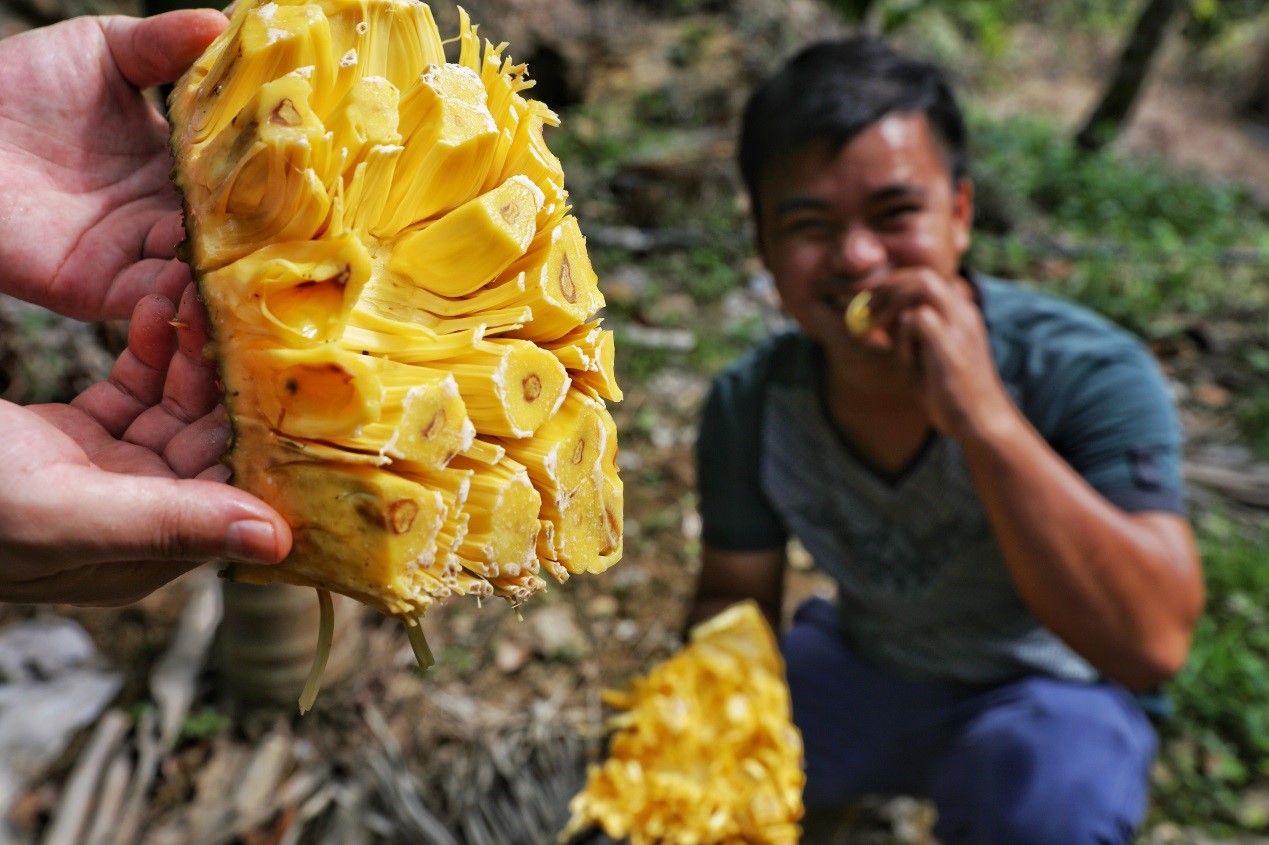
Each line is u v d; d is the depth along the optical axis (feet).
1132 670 5.33
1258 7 33.96
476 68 2.88
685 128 20.61
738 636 5.77
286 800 6.86
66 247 3.81
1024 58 38.27
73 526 2.48
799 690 6.82
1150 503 5.43
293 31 2.53
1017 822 5.64
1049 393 5.74
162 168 4.05
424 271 2.66
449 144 2.57
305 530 2.52
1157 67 39.68
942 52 32.58
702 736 5.33
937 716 6.48
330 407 2.39
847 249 5.33
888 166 5.25
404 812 6.84
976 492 5.76
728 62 22.08
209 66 2.85
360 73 2.72
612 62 21.67
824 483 6.31
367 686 7.82
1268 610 9.68
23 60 3.76
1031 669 6.15
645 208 16.52
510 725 7.63
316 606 7.23
